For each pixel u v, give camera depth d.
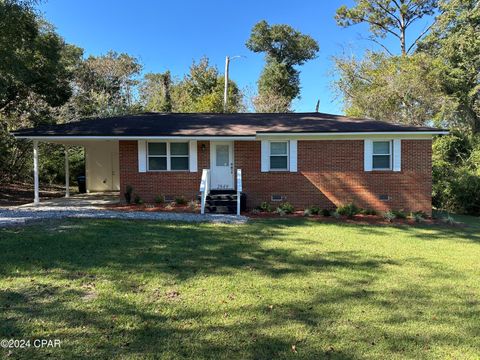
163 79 40.44
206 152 14.59
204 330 4.12
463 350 3.88
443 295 5.49
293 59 49.25
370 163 14.38
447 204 17.78
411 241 9.45
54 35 19.08
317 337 4.06
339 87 30.62
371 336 4.12
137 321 4.26
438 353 3.81
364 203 14.41
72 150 25.66
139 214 11.50
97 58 33.75
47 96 20.03
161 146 14.57
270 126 14.80
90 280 5.52
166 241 8.12
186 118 16.69
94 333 3.95
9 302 4.64
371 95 25.84
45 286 5.22
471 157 20.00
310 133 13.89
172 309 4.63
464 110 25.73
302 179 14.50
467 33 25.31
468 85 25.45
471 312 4.87
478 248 8.84
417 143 14.32
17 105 20.02
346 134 14.03
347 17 33.38
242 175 14.57
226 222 10.92
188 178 14.57
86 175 20.81
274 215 12.95
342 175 14.43
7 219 9.82
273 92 41.53
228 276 5.98
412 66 25.59
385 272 6.60
